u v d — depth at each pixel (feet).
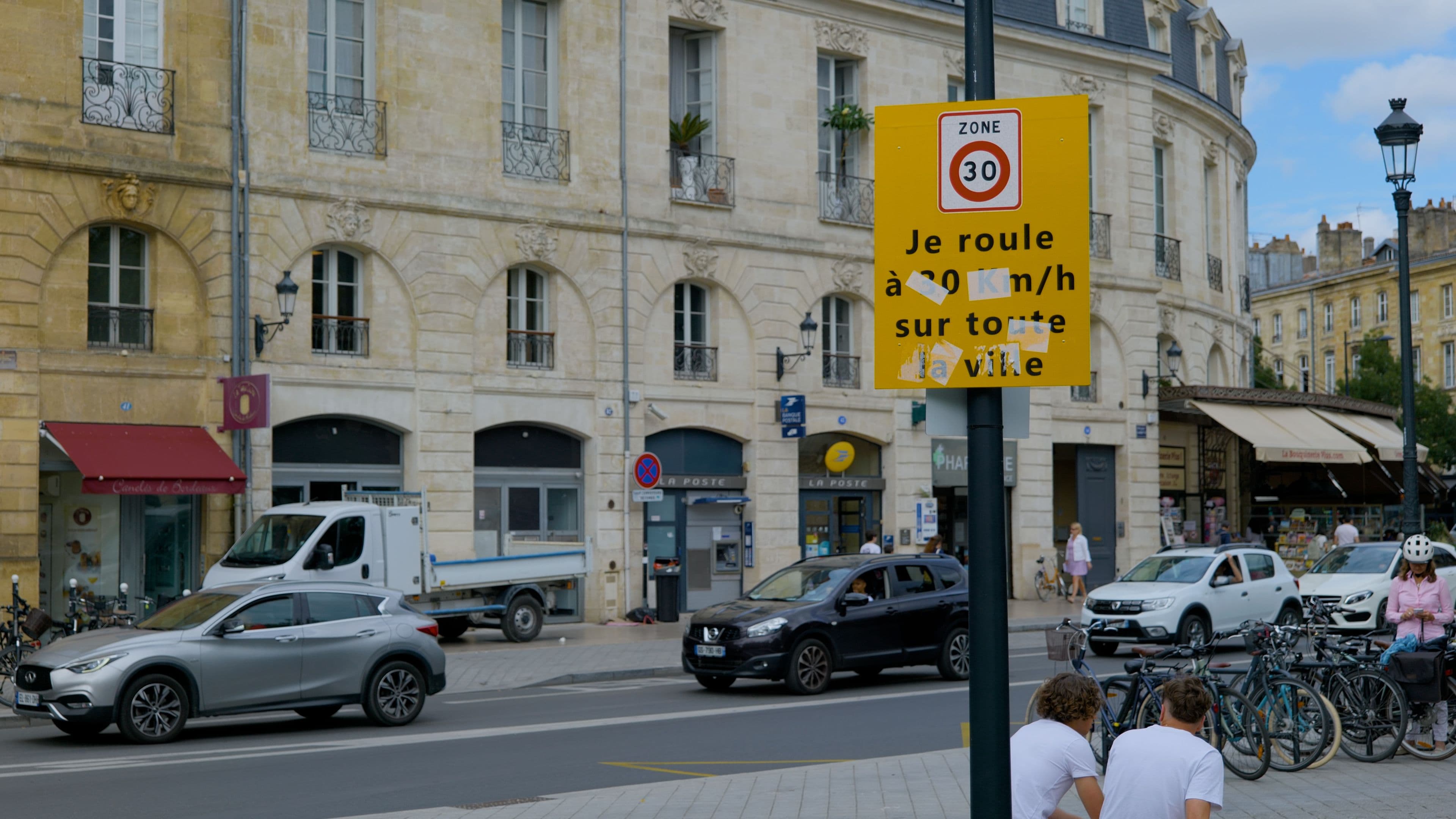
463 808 34.47
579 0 92.79
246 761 42.52
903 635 63.82
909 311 22.33
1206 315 136.15
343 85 84.48
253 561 70.85
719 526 98.58
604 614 91.56
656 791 36.35
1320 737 38.68
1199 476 130.52
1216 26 139.95
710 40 100.32
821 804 34.19
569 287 92.17
